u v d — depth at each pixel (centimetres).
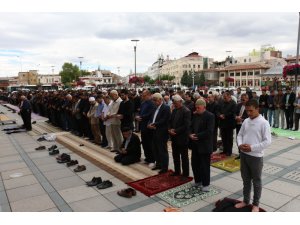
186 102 865
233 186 551
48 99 1576
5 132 1284
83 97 1091
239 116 745
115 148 852
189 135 544
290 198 489
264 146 395
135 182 576
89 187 563
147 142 714
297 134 1064
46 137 1073
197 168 545
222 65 9256
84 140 1045
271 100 1241
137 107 1116
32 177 636
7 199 517
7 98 3925
